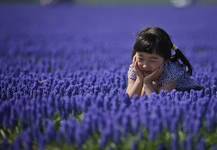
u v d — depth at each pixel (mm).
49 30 27719
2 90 7137
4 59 14219
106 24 32781
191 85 7191
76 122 5465
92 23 33750
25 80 7844
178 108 5727
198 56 15531
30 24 32188
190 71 7328
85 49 17844
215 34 24844
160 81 7102
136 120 5234
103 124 5266
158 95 6465
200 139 5277
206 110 5980
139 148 4984
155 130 5031
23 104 6227
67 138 5168
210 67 11836
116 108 5832
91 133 5277
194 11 46344
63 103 6141
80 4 63219
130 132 5254
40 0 61219
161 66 6836
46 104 6082
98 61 13781
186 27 29500
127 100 6195
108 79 8344
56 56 15711
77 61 13656
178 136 5234
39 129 5598
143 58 6770
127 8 53031
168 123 5398
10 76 8617
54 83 7473
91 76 8859
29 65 11656
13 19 36531
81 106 6074
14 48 17359
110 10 49406
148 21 34906
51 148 5227
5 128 5801
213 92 7223
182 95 6660
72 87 7043
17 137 5453
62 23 33438
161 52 6680
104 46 19172
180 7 54688
